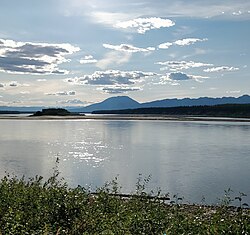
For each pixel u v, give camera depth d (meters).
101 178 29.81
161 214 10.77
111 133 79.44
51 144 56.28
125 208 12.23
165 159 41.09
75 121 150.25
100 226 9.73
